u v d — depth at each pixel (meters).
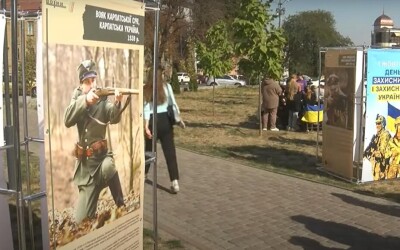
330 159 9.09
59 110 2.83
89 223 3.21
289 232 5.75
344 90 8.55
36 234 5.13
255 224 6.01
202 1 49.44
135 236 3.89
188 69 47.44
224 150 11.40
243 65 14.33
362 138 8.27
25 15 3.68
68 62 2.89
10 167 3.19
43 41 2.68
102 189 3.34
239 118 19.25
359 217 6.39
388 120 8.44
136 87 3.72
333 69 8.88
